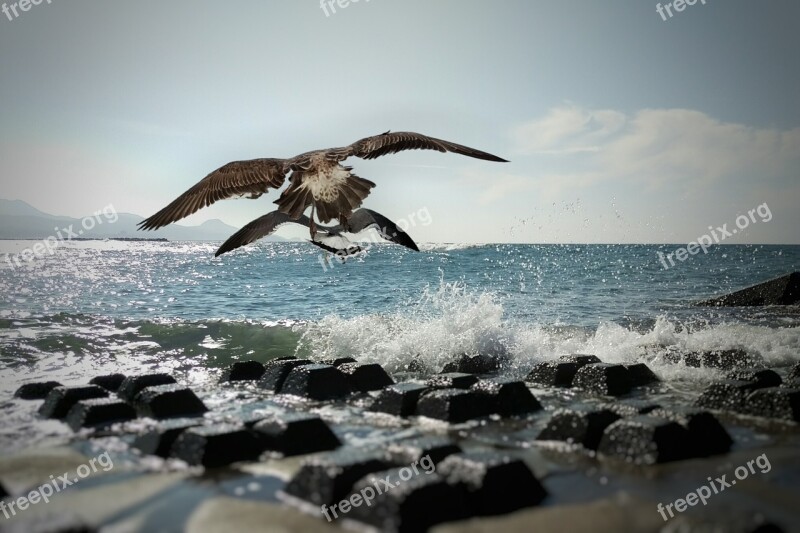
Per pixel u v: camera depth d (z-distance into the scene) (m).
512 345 5.80
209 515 2.42
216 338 6.67
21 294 12.59
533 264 22.38
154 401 3.81
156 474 2.86
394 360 5.75
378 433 3.47
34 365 5.37
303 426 3.20
